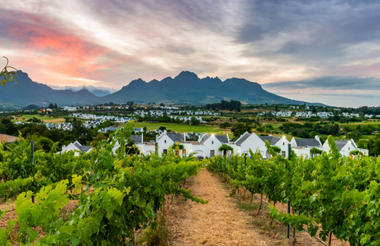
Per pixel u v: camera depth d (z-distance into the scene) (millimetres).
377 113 184875
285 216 6473
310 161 7621
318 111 192625
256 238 8180
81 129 79812
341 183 5680
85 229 3043
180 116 175125
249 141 48250
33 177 9430
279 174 9609
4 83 2781
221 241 7836
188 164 9812
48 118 178500
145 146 46844
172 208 12047
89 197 3529
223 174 25219
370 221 4910
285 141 48688
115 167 5281
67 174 11836
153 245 7012
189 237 8094
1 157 11945
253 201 14227
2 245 2275
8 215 8031
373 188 4785
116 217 3973
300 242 7855
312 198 6051
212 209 12141
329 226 5848
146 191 5223
